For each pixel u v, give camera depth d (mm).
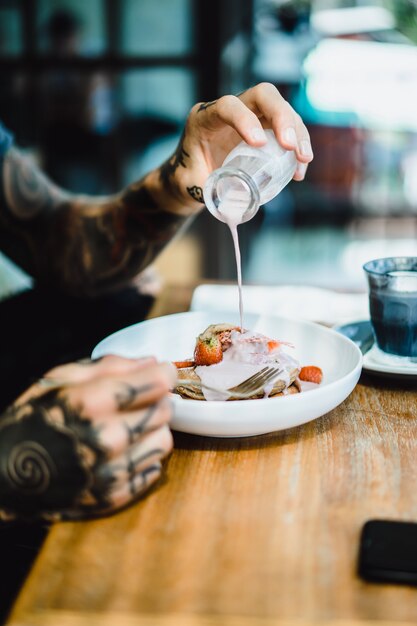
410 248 3781
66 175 3156
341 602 522
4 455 618
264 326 936
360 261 3547
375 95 4277
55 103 3039
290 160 839
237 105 836
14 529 896
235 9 3178
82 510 612
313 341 895
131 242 1172
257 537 587
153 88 3008
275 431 736
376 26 4188
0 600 788
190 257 3152
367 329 981
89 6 2885
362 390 837
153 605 522
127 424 612
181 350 926
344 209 4492
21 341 1172
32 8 2887
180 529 599
